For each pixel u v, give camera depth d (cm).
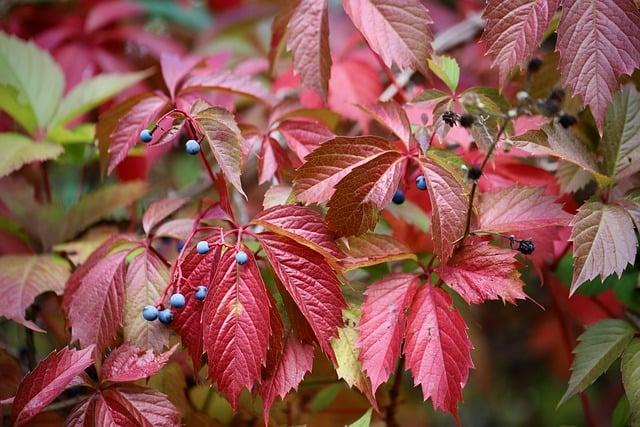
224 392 80
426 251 94
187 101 92
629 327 88
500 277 82
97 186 118
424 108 93
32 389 80
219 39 133
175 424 82
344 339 84
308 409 97
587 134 94
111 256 87
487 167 93
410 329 82
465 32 113
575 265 82
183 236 89
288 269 81
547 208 85
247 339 80
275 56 99
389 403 95
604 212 84
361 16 88
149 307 83
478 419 162
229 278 81
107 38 121
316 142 91
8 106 100
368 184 81
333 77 103
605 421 144
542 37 84
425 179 82
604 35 83
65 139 101
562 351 132
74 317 86
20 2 125
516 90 98
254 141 91
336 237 83
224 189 86
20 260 94
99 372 83
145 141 82
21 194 101
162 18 146
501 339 156
